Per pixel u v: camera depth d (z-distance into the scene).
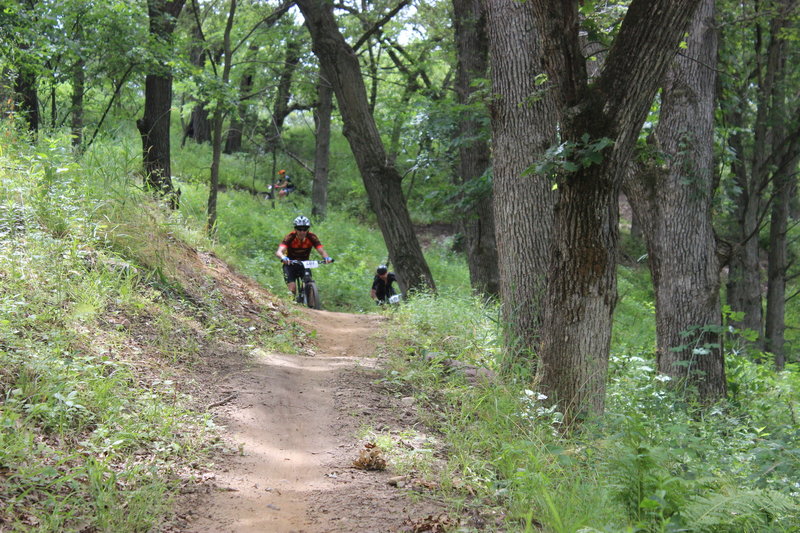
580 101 5.76
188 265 9.23
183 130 32.25
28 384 4.59
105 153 10.31
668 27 5.50
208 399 5.84
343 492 4.32
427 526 3.76
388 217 14.84
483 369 7.12
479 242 13.97
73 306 6.23
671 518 3.73
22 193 7.44
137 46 12.59
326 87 25.14
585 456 4.93
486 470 4.75
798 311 25.19
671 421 6.61
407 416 6.02
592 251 6.18
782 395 10.47
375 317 11.47
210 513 3.86
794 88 15.89
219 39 24.28
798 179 17.00
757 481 4.68
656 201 10.21
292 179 32.34
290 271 12.24
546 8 5.67
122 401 4.95
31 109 12.24
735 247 10.27
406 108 22.12
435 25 18.98
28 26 11.27
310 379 6.83
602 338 6.33
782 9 13.45
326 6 14.55
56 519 3.30
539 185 8.21
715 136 13.00
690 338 9.95
